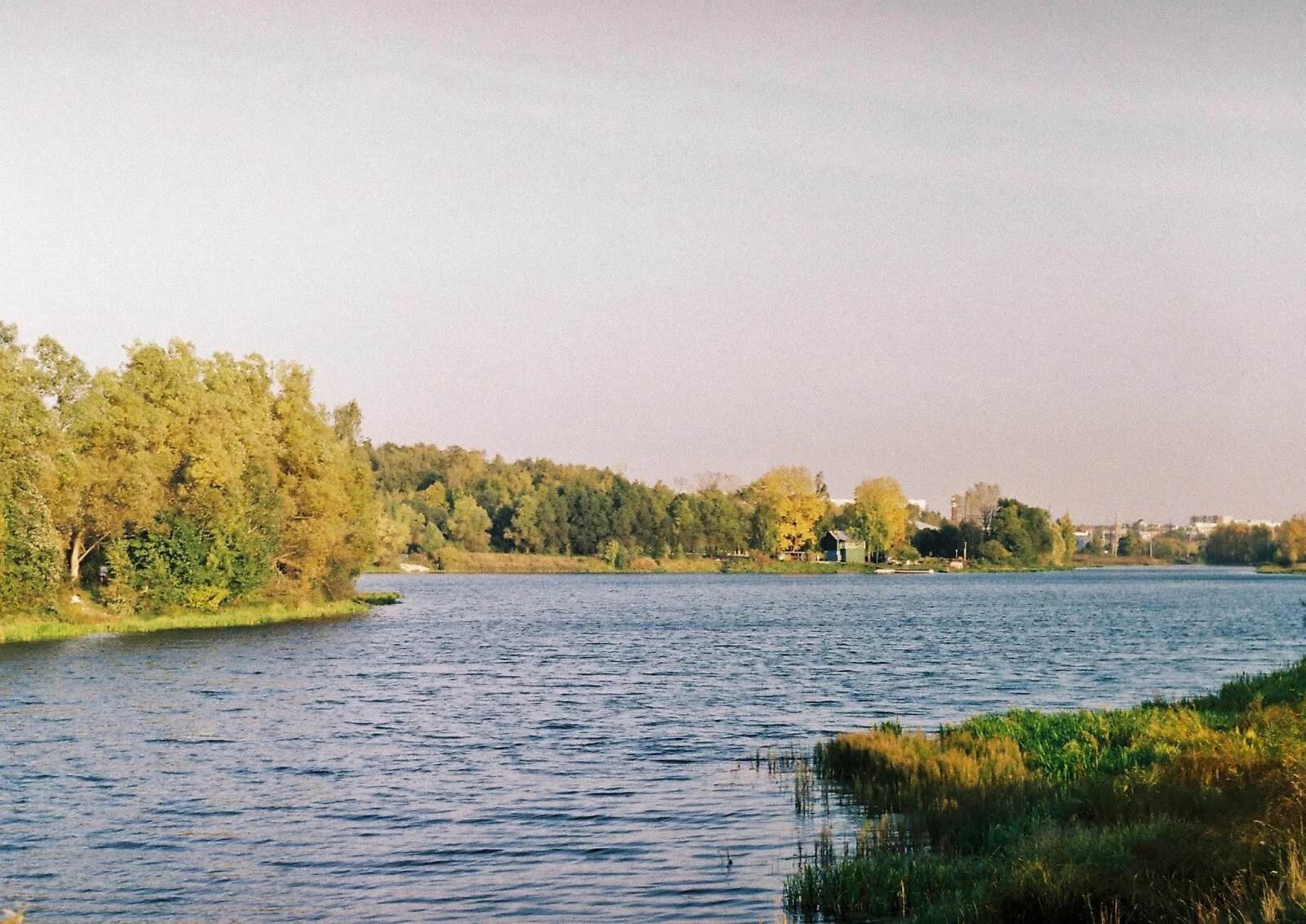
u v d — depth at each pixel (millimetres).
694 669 63750
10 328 74875
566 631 92062
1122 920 17844
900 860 21797
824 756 33781
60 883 23203
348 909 21516
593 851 25156
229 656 66500
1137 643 81062
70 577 81500
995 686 55188
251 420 95500
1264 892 16984
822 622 104188
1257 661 67812
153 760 35656
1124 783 24969
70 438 78812
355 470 109000
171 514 85938
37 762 35062
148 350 88125
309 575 103938
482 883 23000
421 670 61969
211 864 24531
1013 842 22000
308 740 39438
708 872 23391
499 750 37750
